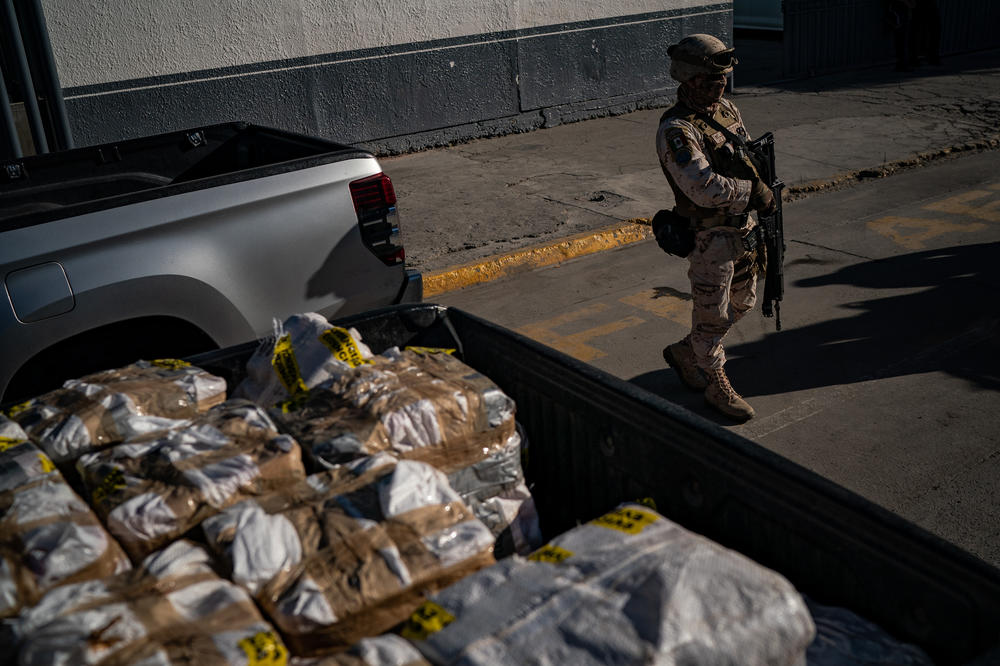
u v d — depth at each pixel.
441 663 1.30
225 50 8.64
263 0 8.71
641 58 11.66
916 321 5.29
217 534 1.60
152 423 2.08
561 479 2.43
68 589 1.46
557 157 9.54
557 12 10.74
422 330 2.81
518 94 10.76
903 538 1.56
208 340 3.71
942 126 9.88
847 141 9.41
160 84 8.35
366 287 4.03
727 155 3.68
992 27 15.19
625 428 2.12
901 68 13.44
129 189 4.93
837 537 1.64
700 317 4.09
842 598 1.68
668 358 4.57
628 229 7.06
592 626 1.31
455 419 2.06
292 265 3.80
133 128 8.33
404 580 1.53
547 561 1.50
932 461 3.88
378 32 9.52
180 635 1.35
